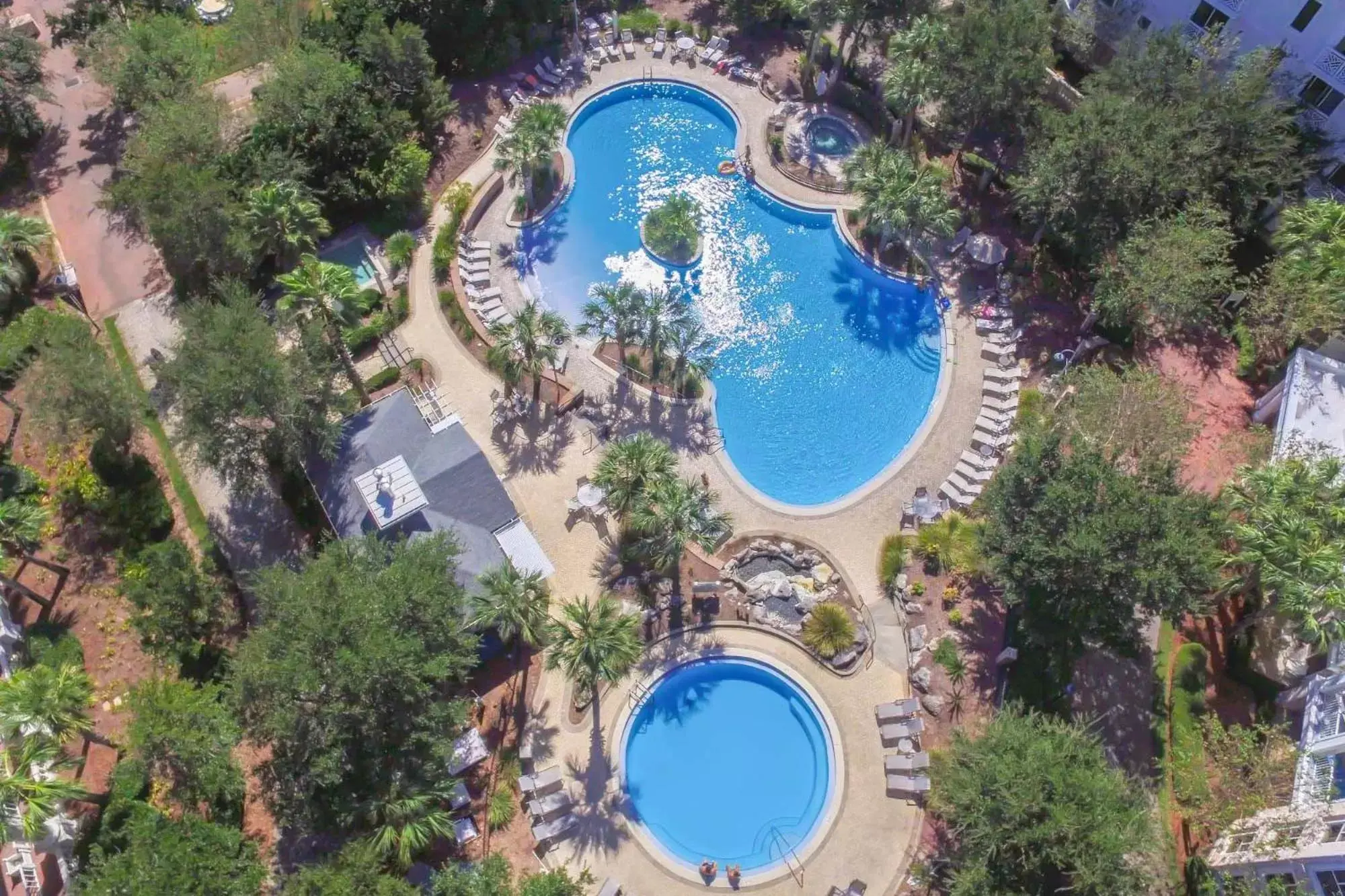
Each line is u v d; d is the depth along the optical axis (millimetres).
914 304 55031
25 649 41719
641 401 50812
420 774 35125
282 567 38094
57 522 45875
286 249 51312
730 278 56031
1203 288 47219
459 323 52688
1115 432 43375
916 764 39875
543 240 56906
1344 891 31359
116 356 50969
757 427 50906
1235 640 42438
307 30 57844
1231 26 55906
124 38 54812
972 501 47125
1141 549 36219
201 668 41750
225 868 33188
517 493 47594
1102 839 31359
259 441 43031
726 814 40281
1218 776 37344
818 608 43594
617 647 37844
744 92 63031
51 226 55656
